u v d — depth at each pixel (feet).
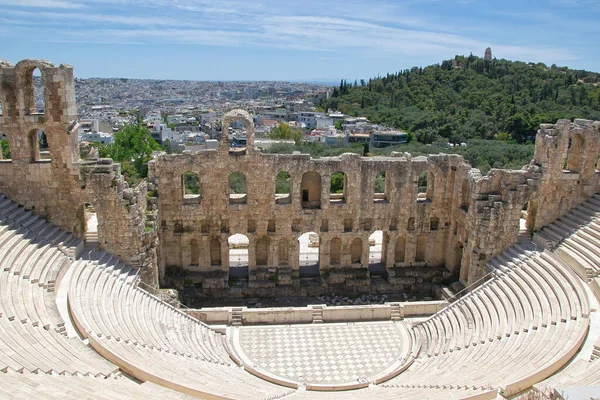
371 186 162.30
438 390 91.71
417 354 126.62
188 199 162.50
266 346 130.21
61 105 133.59
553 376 87.66
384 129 473.67
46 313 102.68
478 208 149.59
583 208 150.20
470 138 417.49
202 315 140.36
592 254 130.21
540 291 124.16
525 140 394.32
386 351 128.88
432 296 165.68
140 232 142.92
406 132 453.58
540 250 143.43
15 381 71.67
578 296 116.57
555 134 146.20
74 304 109.91
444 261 173.99
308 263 180.45
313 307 144.56
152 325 119.65
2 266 110.63
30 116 133.90
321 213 162.09
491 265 148.46
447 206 168.66
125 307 121.29
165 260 162.91
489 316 126.11
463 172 159.74
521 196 147.43
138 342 105.40
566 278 124.88
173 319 130.11
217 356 120.06
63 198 139.33
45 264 119.65
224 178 156.76
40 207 139.64
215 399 83.15
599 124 147.43
